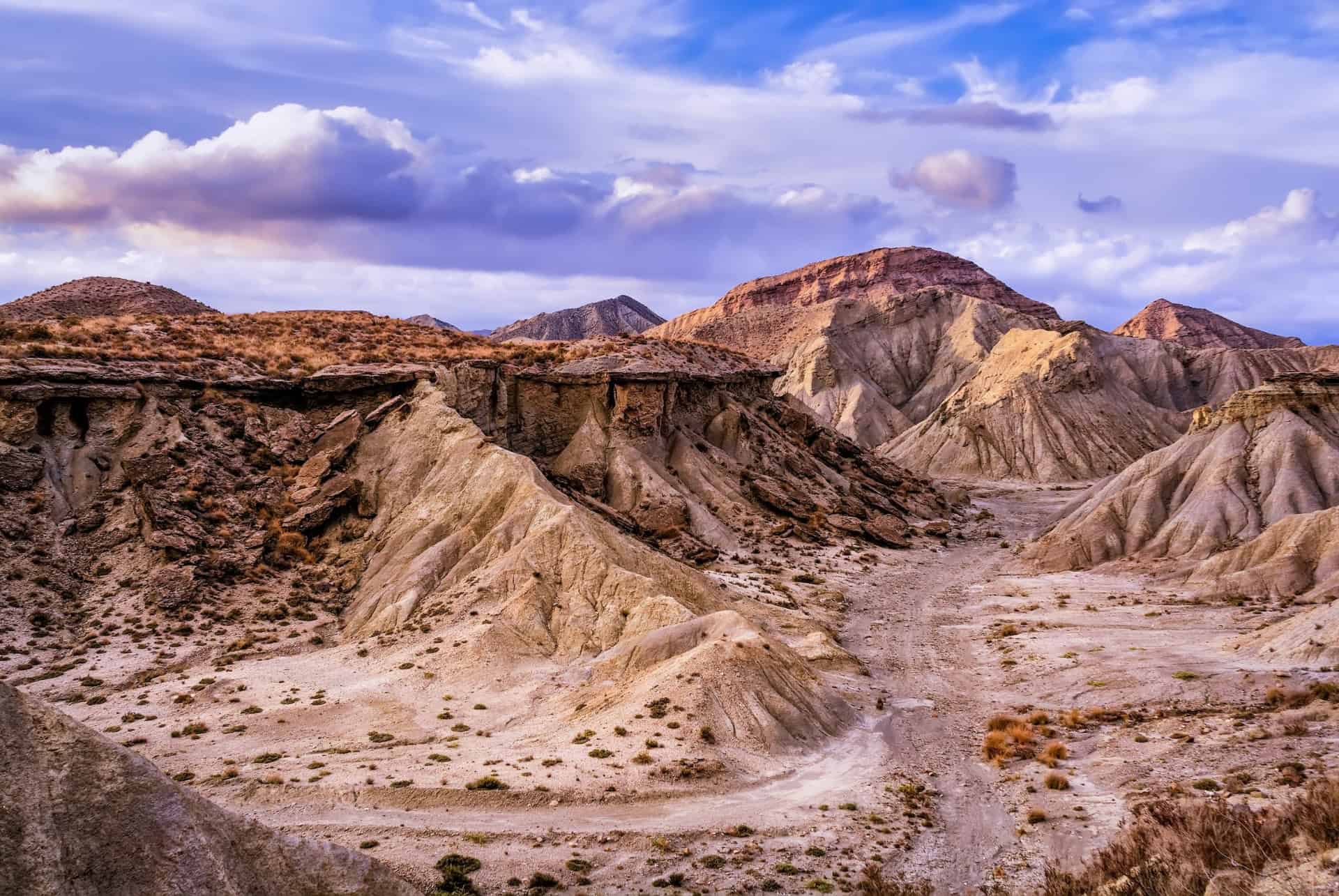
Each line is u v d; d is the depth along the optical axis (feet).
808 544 316.60
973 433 618.44
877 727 147.74
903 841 103.04
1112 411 622.95
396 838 97.14
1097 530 332.39
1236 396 382.01
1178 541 316.19
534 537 194.59
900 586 280.31
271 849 60.59
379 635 176.86
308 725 135.33
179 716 138.10
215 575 191.21
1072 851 97.35
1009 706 160.76
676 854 97.19
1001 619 235.20
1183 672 164.14
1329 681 144.05
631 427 333.21
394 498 225.15
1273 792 100.99
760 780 119.55
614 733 128.16
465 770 115.75
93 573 188.55
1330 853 66.95
